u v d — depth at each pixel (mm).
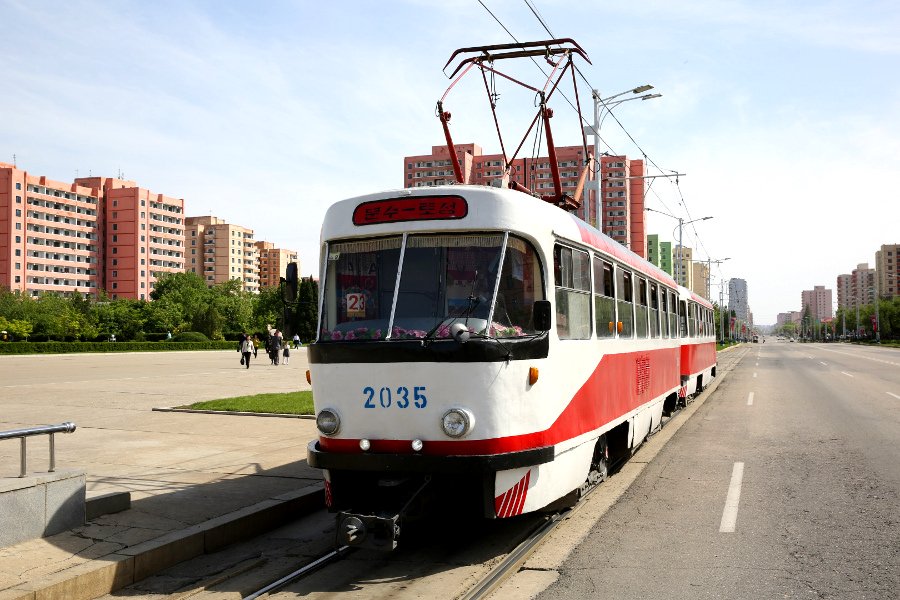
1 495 5898
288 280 7324
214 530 6621
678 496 8391
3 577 5211
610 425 8305
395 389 6055
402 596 5383
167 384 23672
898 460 10250
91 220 146500
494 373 5969
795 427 13906
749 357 51688
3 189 130625
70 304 109938
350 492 6488
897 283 174000
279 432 12578
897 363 38094
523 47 11453
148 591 5551
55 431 6484
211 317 100000
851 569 5750
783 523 7125
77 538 6211
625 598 5238
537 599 5277
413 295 6312
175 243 160750
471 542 6750
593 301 7887
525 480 6199
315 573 5988
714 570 5785
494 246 6277
